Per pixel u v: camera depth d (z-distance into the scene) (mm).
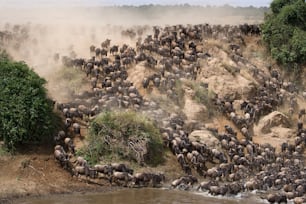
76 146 97562
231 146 105250
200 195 88375
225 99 121250
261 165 102250
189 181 93062
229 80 124875
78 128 100375
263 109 121625
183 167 97750
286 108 126812
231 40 143500
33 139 95125
